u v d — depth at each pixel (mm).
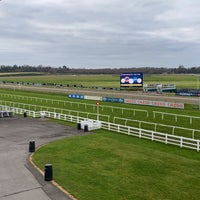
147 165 19797
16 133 29547
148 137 28688
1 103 59969
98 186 15930
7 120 37938
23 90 92125
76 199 14125
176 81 139250
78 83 130000
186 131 32656
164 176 17828
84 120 34562
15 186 15391
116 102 60000
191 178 17578
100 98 63156
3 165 18844
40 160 20125
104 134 29750
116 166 19438
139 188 15914
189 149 24734
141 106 54125
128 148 24188
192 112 45906
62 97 71188
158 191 15594
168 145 25953
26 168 18250
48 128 32500
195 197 14984
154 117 41906
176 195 15156
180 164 20203
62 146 24250
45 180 16172
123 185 16250
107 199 14359
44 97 71375
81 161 20312
